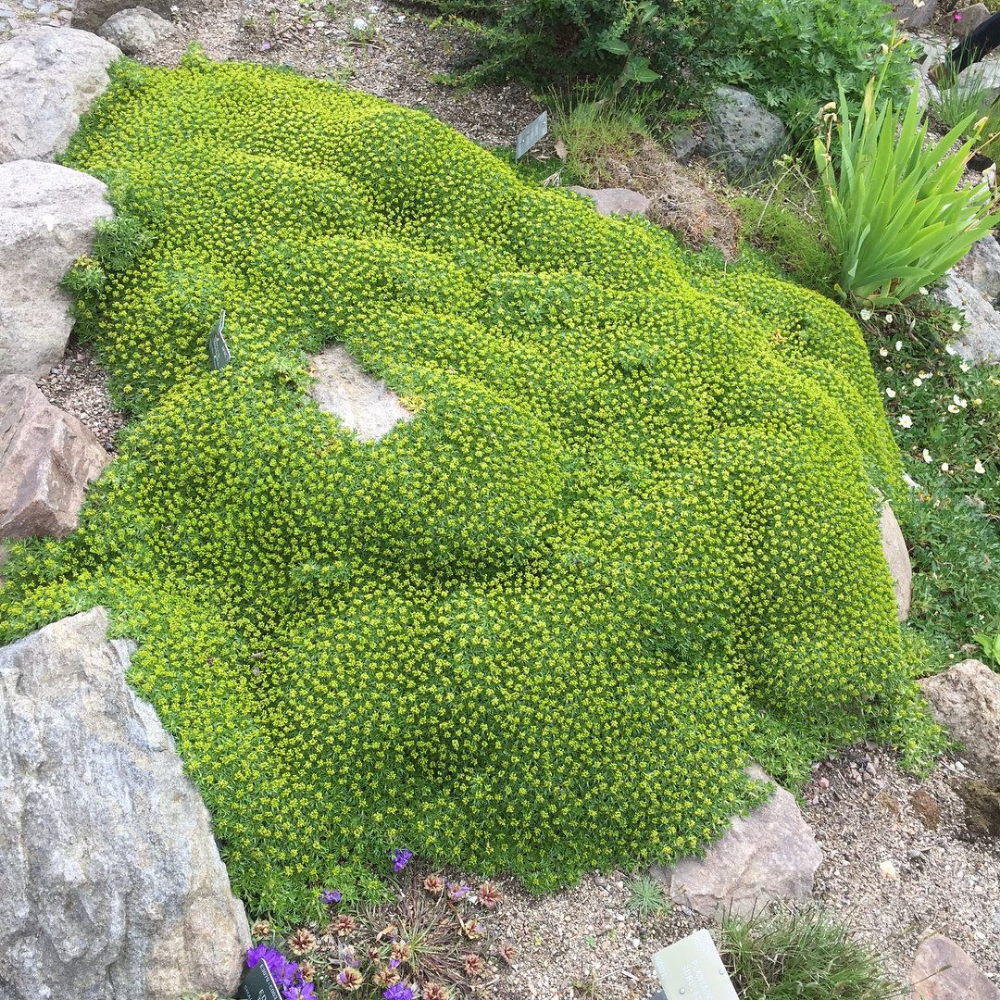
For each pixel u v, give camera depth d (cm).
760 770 167
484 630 162
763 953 151
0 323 177
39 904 138
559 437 183
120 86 213
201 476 170
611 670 165
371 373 181
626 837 160
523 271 202
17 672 147
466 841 157
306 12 248
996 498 219
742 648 175
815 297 219
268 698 159
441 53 248
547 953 153
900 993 153
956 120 289
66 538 164
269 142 208
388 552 168
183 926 140
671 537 173
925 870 166
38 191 184
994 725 176
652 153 233
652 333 194
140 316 182
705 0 225
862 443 202
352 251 191
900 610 190
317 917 149
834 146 246
